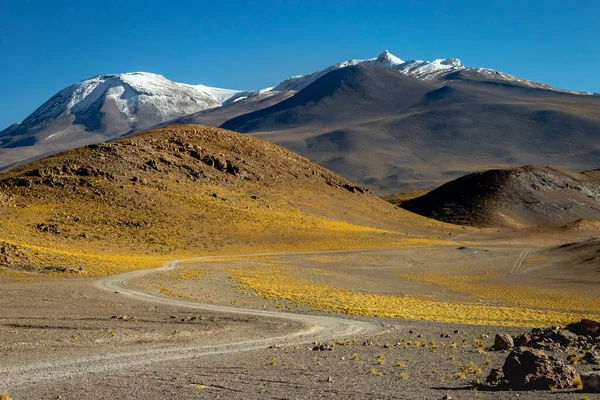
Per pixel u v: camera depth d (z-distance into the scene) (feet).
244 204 438.40
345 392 60.64
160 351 94.84
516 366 61.72
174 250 324.60
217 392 62.34
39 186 366.63
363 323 135.74
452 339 107.14
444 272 308.60
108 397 61.11
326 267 305.32
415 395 58.18
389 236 441.27
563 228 567.59
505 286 256.93
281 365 78.48
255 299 182.29
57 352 92.79
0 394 61.00
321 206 501.56
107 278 213.66
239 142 554.05
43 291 168.35
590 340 93.45
